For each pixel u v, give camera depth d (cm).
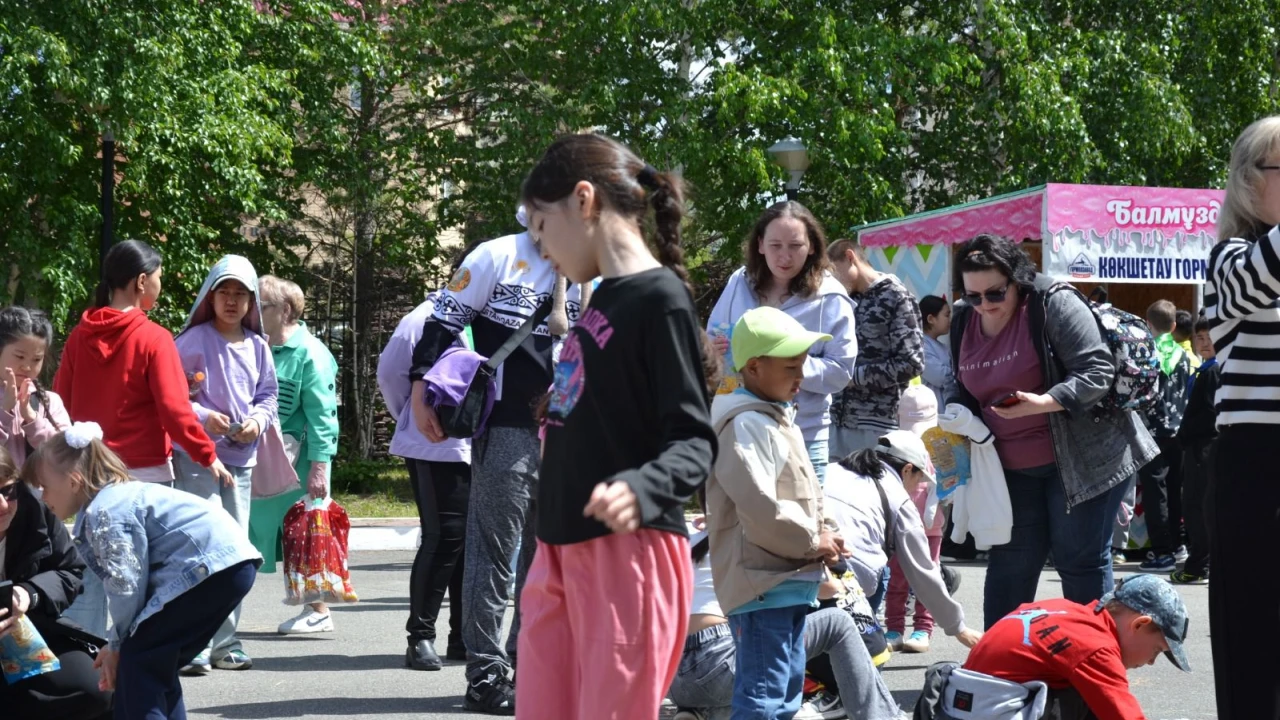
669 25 1941
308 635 761
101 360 585
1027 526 561
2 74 1508
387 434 2028
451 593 678
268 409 672
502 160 2044
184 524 438
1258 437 400
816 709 542
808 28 1933
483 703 558
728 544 436
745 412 425
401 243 2081
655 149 1903
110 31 1566
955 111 2166
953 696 432
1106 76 2092
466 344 579
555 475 288
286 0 1959
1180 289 1459
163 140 1656
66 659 466
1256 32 2284
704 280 2134
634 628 279
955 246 1283
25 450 572
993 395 554
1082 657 423
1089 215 1180
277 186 2036
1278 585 401
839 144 1911
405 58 2127
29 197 1656
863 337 659
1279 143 402
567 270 296
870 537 548
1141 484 1096
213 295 659
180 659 443
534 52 2116
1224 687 410
